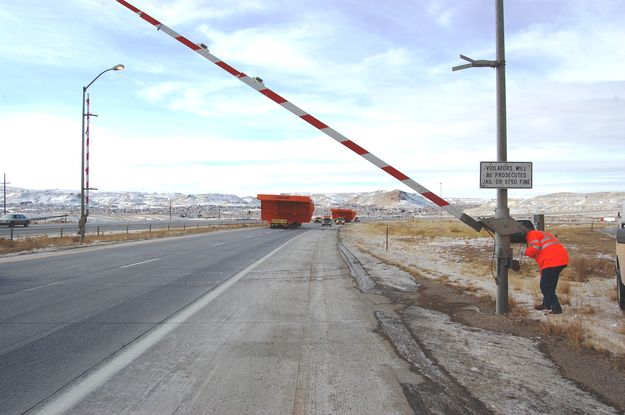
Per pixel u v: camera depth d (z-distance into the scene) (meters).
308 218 56.69
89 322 7.31
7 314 7.90
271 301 9.15
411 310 8.15
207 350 5.77
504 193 7.39
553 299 7.77
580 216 123.75
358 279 12.07
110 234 37.34
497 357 5.41
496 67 7.42
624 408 4.03
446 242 31.33
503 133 7.39
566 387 4.49
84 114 26.61
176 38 7.84
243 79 7.59
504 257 7.59
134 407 4.04
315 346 5.95
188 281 11.98
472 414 3.90
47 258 18.45
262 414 3.90
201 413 3.92
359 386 4.52
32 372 4.92
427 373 4.89
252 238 34.88
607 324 7.41
